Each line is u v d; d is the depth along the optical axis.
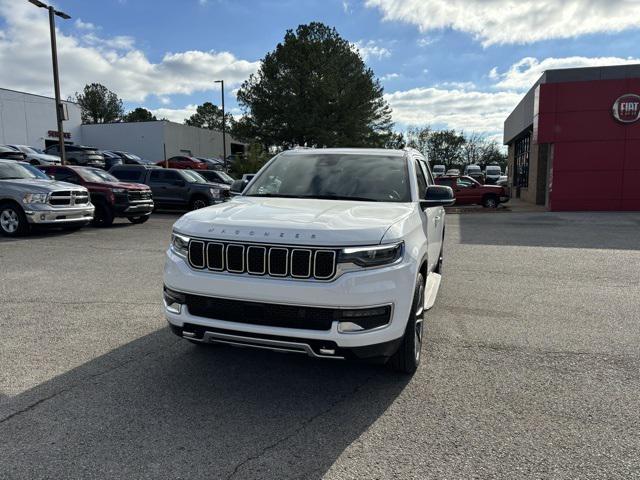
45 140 46.06
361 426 3.18
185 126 53.16
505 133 39.47
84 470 2.66
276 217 3.58
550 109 20.25
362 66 44.53
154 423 3.18
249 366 4.13
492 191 23.83
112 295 6.31
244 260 3.33
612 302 6.36
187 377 3.89
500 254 10.02
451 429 3.15
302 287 3.19
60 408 3.34
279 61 42.81
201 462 2.76
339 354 3.22
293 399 3.55
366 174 4.81
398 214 3.83
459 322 5.46
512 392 3.70
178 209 18.45
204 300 3.45
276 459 2.80
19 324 5.12
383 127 46.91
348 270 3.21
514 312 5.88
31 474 2.62
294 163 5.18
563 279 7.69
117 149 51.12
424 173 5.68
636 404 3.52
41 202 11.12
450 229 14.52
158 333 4.88
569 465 2.76
